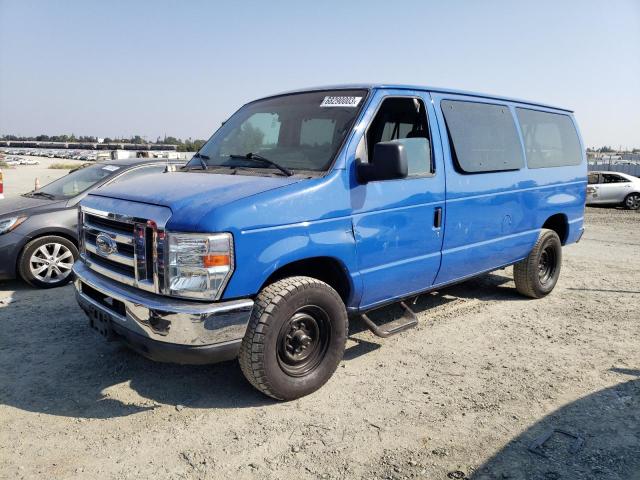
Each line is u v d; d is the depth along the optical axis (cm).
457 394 405
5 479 298
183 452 326
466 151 509
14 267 663
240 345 354
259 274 353
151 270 354
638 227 1500
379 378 432
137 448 330
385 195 427
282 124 462
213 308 337
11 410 375
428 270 480
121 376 429
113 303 378
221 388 411
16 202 723
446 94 506
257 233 350
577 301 666
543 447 333
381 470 309
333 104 444
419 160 462
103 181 748
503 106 580
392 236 436
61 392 402
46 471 306
